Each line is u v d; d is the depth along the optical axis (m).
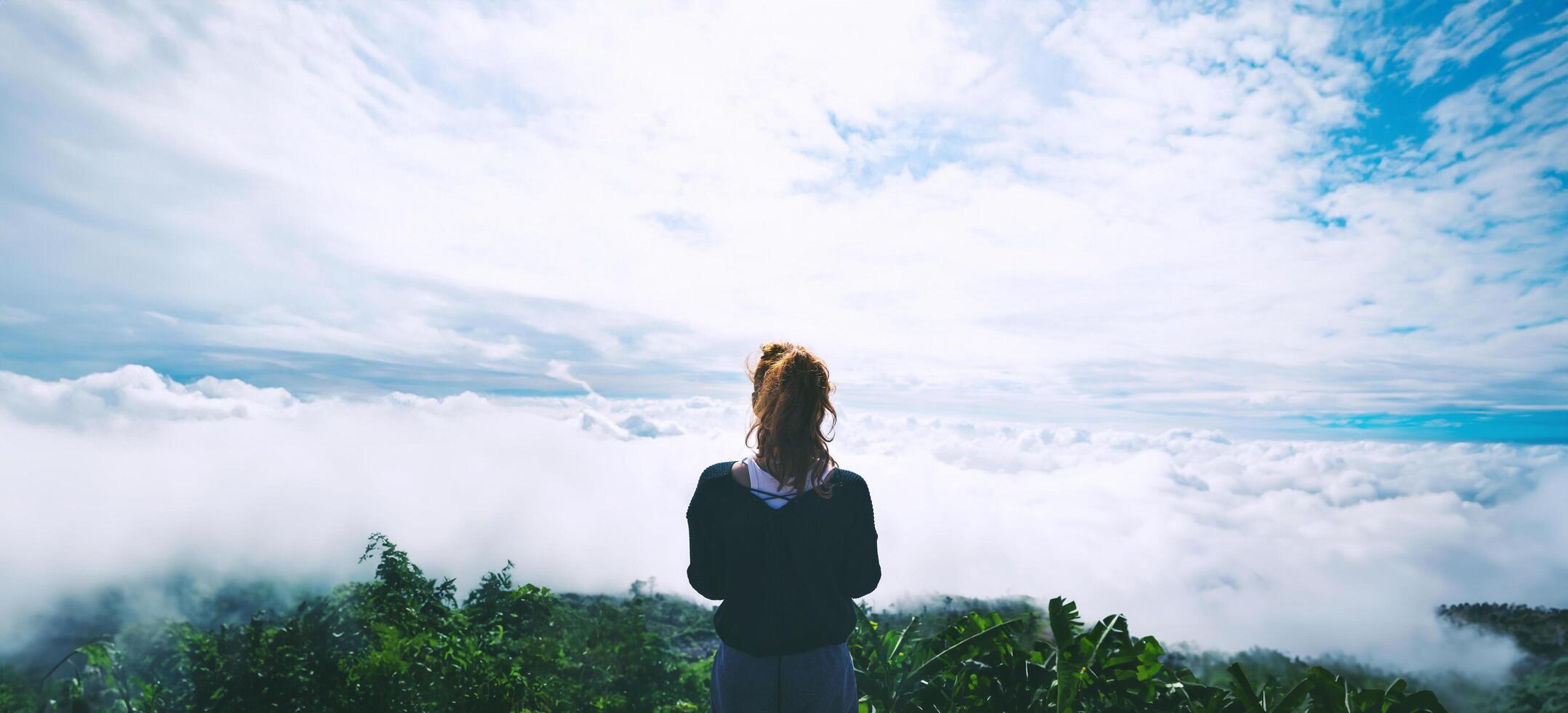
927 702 2.63
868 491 1.94
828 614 1.85
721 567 1.92
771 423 1.87
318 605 5.01
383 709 4.38
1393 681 2.03
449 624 5.96
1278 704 2.14
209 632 4.35
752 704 1.84
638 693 9.91
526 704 5.63
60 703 3.23
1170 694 2.34
